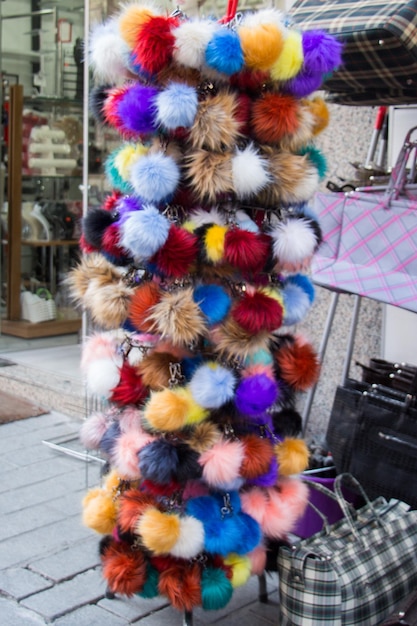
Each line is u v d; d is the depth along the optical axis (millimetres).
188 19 2531
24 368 5797
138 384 2656
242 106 2467
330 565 2604
